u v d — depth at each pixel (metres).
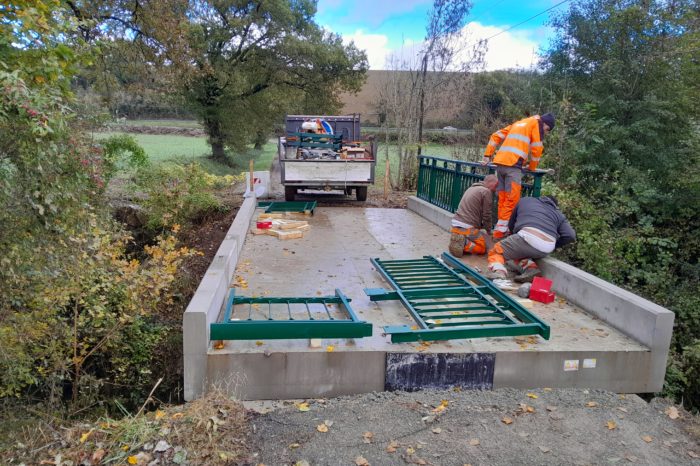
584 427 3.84
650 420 4.01
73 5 11.76
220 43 24.58
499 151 7.29
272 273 6.85
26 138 3.04
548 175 10.10
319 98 28.42
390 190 16.70
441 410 4.01
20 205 3.23
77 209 3.63
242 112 27.80
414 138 16.92
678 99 10.58
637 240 8.72
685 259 9.60
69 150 3.50
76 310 5.48
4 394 4.79
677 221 9.84
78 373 5.90
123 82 17.56
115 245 6.37
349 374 4.47
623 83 10.87
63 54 3.54
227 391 4.37
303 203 11.87
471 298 6.00
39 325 4.84
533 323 5.01
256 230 9.12
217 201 13.32
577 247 8.10
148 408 6.48
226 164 28.58
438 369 4.50
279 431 3.74
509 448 3.54
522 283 6.61
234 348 4.49
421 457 3.43
